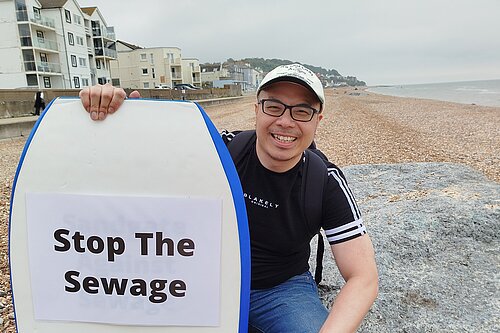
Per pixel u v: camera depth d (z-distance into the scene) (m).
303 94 1.67
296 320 1.85
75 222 1.52
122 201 1.50
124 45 68.50
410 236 3.24
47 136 1.50
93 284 1.56
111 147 1.48
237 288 1.54
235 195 1.49
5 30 34.72
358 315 1.59
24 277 1.57
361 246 1.73
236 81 100.62
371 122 17.83
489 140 11.82
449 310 2.44
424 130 14.59
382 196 4.54
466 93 64.25
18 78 35.44
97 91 1.45
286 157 1.73
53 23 38.00
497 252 3.01
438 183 4.75
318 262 2.24
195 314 1.56
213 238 1.51
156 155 1.48
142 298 1.56
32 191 1.52
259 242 1.90
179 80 70.44
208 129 1.47
